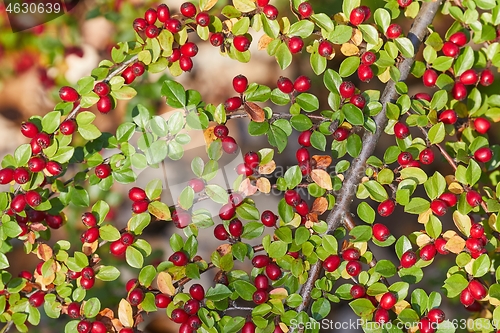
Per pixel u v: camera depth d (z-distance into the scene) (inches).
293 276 41.4
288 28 41.1
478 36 42.1
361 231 41.1
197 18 40.9
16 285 41.6
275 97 41.3
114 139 41.6
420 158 41.1
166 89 41.1
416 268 41.3
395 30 41.2
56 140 41.1
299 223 41.3
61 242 41.6
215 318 41.1
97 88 41.0
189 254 41.3
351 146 41.1
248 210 41.2
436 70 42.3
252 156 41.0
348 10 41.3
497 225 41.0
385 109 41.6
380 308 41.1
